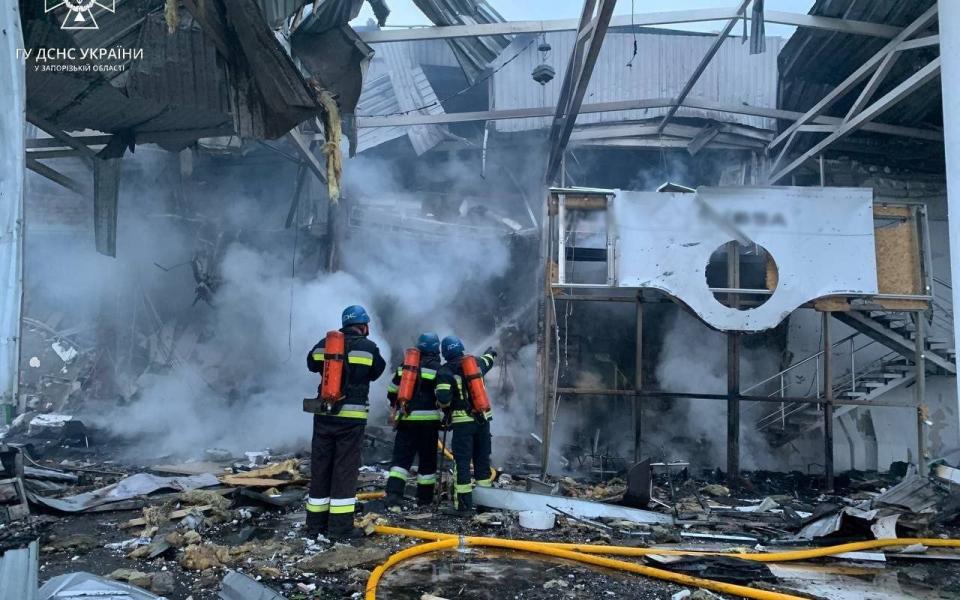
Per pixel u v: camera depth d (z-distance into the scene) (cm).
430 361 595
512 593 370
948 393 1031
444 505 586
